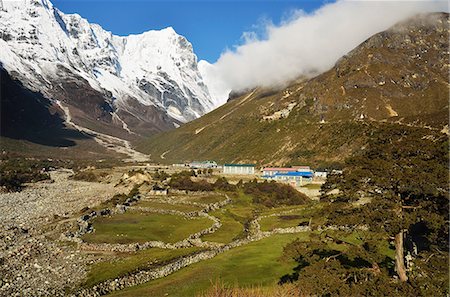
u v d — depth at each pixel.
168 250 65.62
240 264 54.41
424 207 31.86
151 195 128.88
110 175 195.25
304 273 32.97
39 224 85.75
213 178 158.38
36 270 54.06
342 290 29.98
